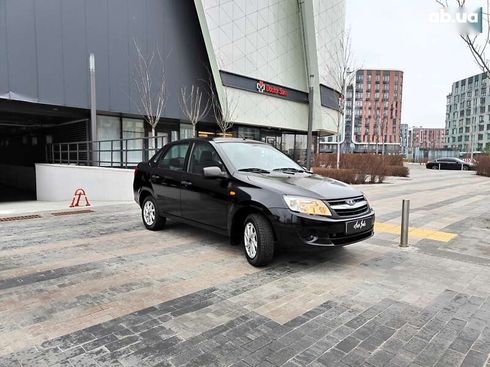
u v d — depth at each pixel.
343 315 3.49
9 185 26.48
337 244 4.56
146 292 4.03
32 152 24.58
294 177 5.29
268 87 25.19
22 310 3.57
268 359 2.76
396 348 2.93
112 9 17.00
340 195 4.78
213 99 22.23
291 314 3.51
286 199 4.55
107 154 18.34
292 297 3.91
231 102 22.53
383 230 7.19
